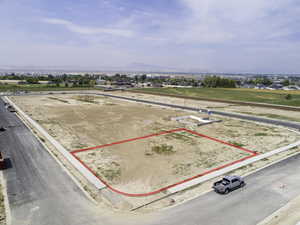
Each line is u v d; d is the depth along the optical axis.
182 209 15.95
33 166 23.36
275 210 15.88
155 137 35.34
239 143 32.34
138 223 14.29
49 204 16.44
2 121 44.28
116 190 18.73
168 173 22.28
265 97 94.25
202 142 32.84
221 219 14.77
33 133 35.88
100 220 14.59
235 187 18.80
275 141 33.28
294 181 20.52
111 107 65.81
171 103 75.88
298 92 118.94
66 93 106.06
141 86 162.88
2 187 18.91
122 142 32.53
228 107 67.56
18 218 14.65
